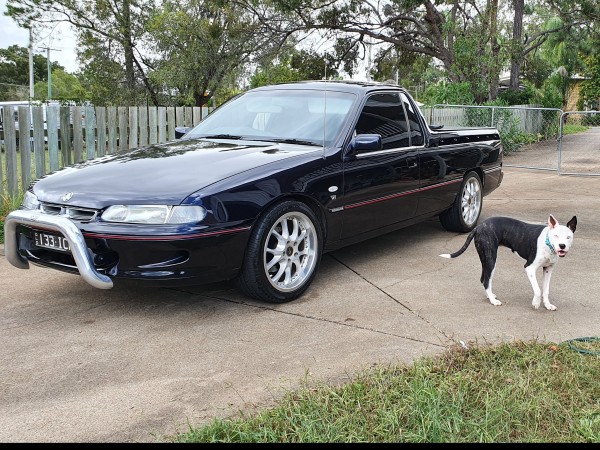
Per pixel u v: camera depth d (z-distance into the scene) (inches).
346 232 206.8
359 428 112.3
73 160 312.3
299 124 215.5
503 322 170.9
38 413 121.4
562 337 159.9
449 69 959.6
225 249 166.1
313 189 187.6
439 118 674.8
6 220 177.6
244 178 171.3
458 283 208.4
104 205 162.6
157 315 175.0
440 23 1006.4
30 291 195.6
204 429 111.0
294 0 932.0
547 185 457.4
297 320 171.8
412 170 234.8
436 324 169.2
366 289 200.7
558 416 117.1
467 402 121.7
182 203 159.9
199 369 141.2
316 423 112.9
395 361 144.3
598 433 111.0
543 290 182.1
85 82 1175.6
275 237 181.2
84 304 183.9
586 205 362.6
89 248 163.2
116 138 324.2
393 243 266.2
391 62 1211.9
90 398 127.6
